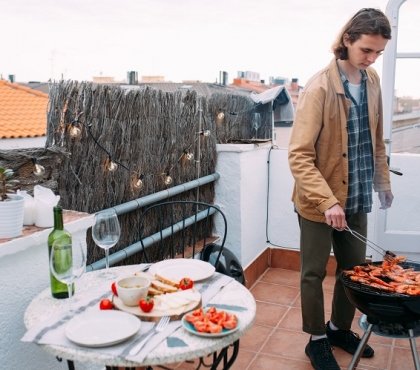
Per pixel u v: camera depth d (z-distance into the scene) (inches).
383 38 79.2
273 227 157.6
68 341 50.5
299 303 131.1
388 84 138.4
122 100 98.7
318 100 85.5
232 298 62.0
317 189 82.3
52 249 57.4
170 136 116.5
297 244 155.3
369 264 85.4
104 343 48.9
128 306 58.5
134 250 102.8
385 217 143.2
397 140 142.6
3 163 72.2
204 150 131.3
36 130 324.8
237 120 152.8
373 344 108.2
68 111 86.0
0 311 63.5
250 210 143.3
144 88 106.2
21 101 391.5
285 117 179.6
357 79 88.9
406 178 141.8
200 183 127.0
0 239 64.0
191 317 54.6
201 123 129.3
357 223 95.0
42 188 73.9
